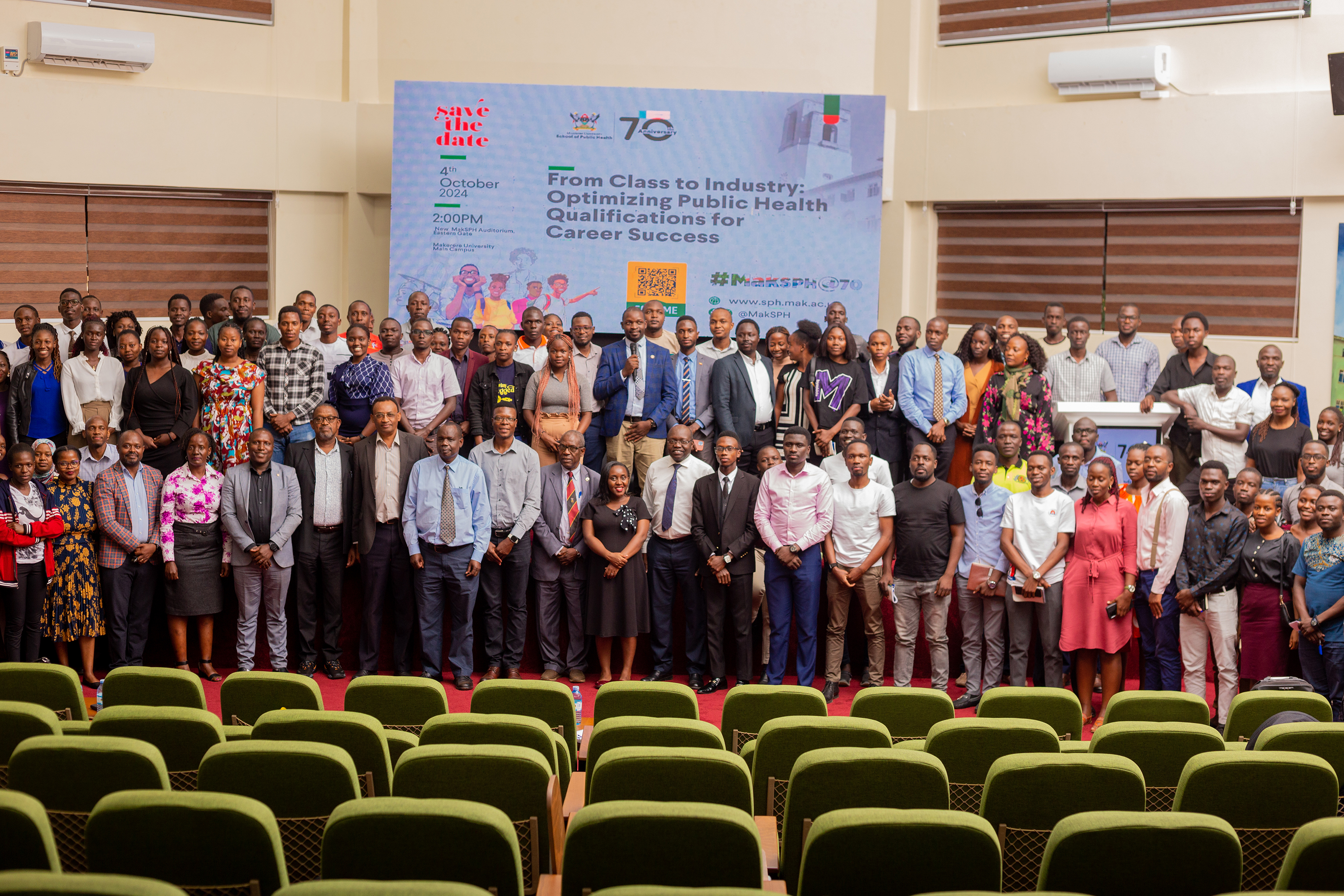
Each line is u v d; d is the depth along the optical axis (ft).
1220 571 23.32
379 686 15.84
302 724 12.67
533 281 37.86
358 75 40.34
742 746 16.44
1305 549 22.75
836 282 37.47
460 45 40.04
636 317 30.07
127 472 25.90
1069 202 37.01
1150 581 24.23
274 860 8.96
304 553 26.48
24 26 35.55
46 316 36.76
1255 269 35.22
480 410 29.78
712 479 26.07
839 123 37.14
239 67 38.75
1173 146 35.22
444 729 13.21
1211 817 9.14
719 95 37.27
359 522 26.43
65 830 10.64
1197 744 13.47
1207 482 23.43
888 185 38.27
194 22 37.96
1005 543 24.53
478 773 11.22
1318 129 33.53
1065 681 25.63
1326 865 8.69
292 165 39.50
